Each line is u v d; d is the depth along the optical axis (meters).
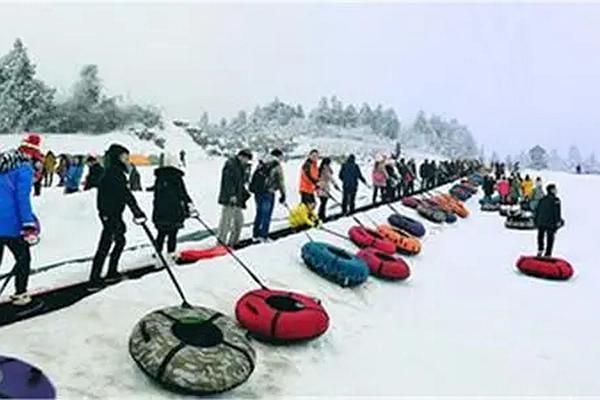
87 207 13.85
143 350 5.45
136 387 5.34
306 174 13.15
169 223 8.52
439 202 22.27
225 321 6.14
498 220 23.20
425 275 12.04
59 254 10.19
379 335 7.98
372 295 9.66
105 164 7.36
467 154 130.38
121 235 7.39
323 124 113.12
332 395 6.00
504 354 7.92
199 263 8.27
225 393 5.61
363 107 118.12
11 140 55.94
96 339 5.83
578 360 8.03
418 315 9.20
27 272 6.15
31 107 61.22
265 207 11.09
